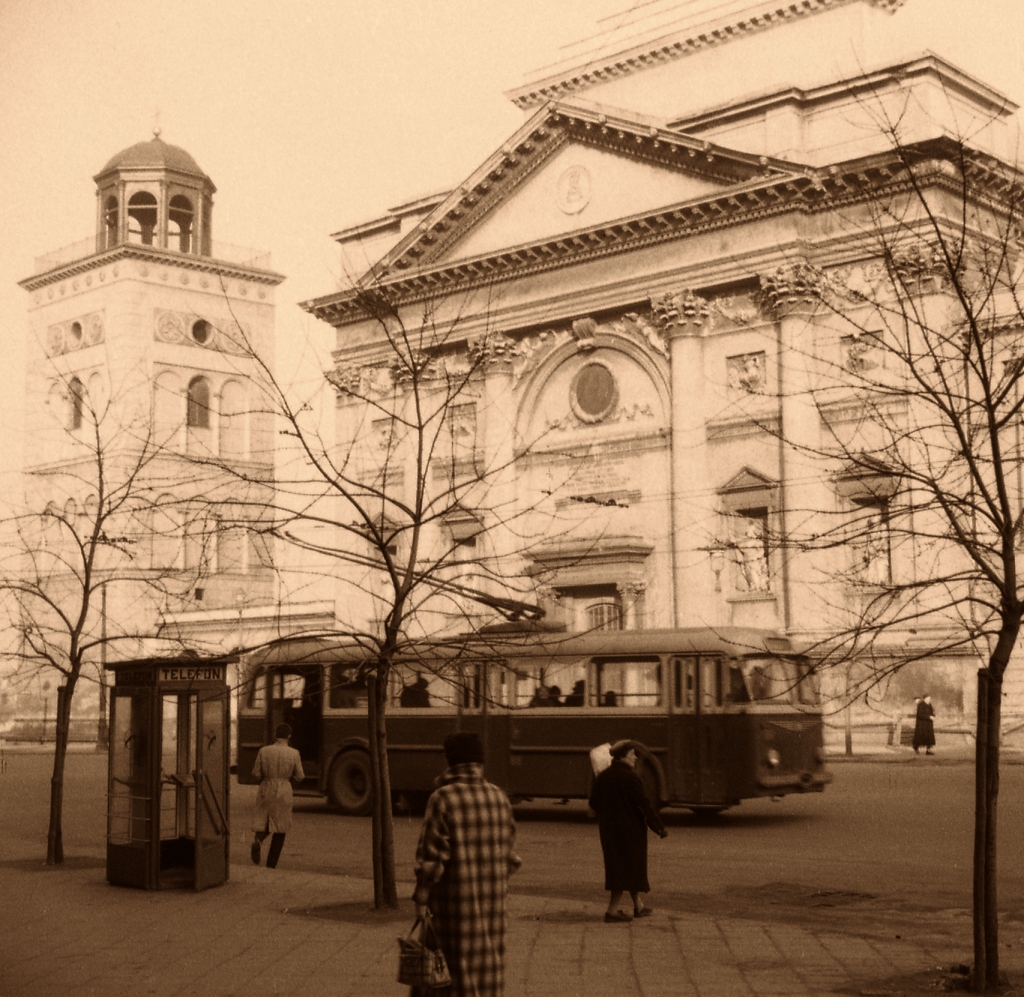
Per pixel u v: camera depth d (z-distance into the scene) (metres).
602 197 58.97
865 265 49.94
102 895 17.69
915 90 49.78
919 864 20.59
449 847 9.19
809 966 12.74
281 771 21.30
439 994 9.05
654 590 56.41
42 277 95.44
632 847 15.35
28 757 64.00
